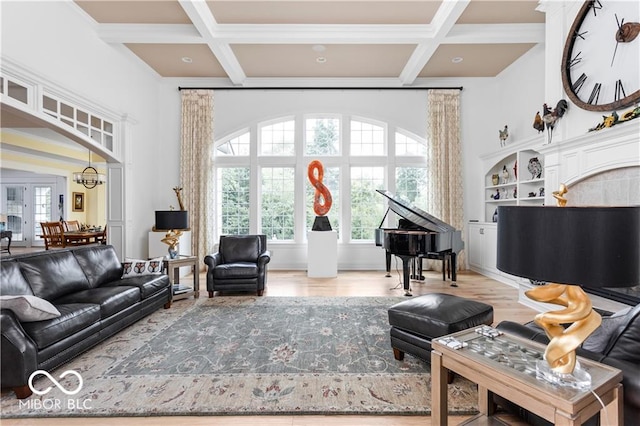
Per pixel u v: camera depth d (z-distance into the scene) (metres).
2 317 2.04
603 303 3.03
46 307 2.22
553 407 1.10
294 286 4.96
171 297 3.94
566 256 1.02
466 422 1.76
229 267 4.38
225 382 2.23
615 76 2.90
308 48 5.02
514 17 4.34
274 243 6.36
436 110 6.18
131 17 4.30
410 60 5.40
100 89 4.52
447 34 4.53
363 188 6.53
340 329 3.21
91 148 4.39
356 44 4.88
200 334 3.07
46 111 3.50
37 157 8.59
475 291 4.64
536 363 1.29
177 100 6.26
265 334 3.08
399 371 2.39
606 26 2.99
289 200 6.54
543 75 4.95
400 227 5.05
